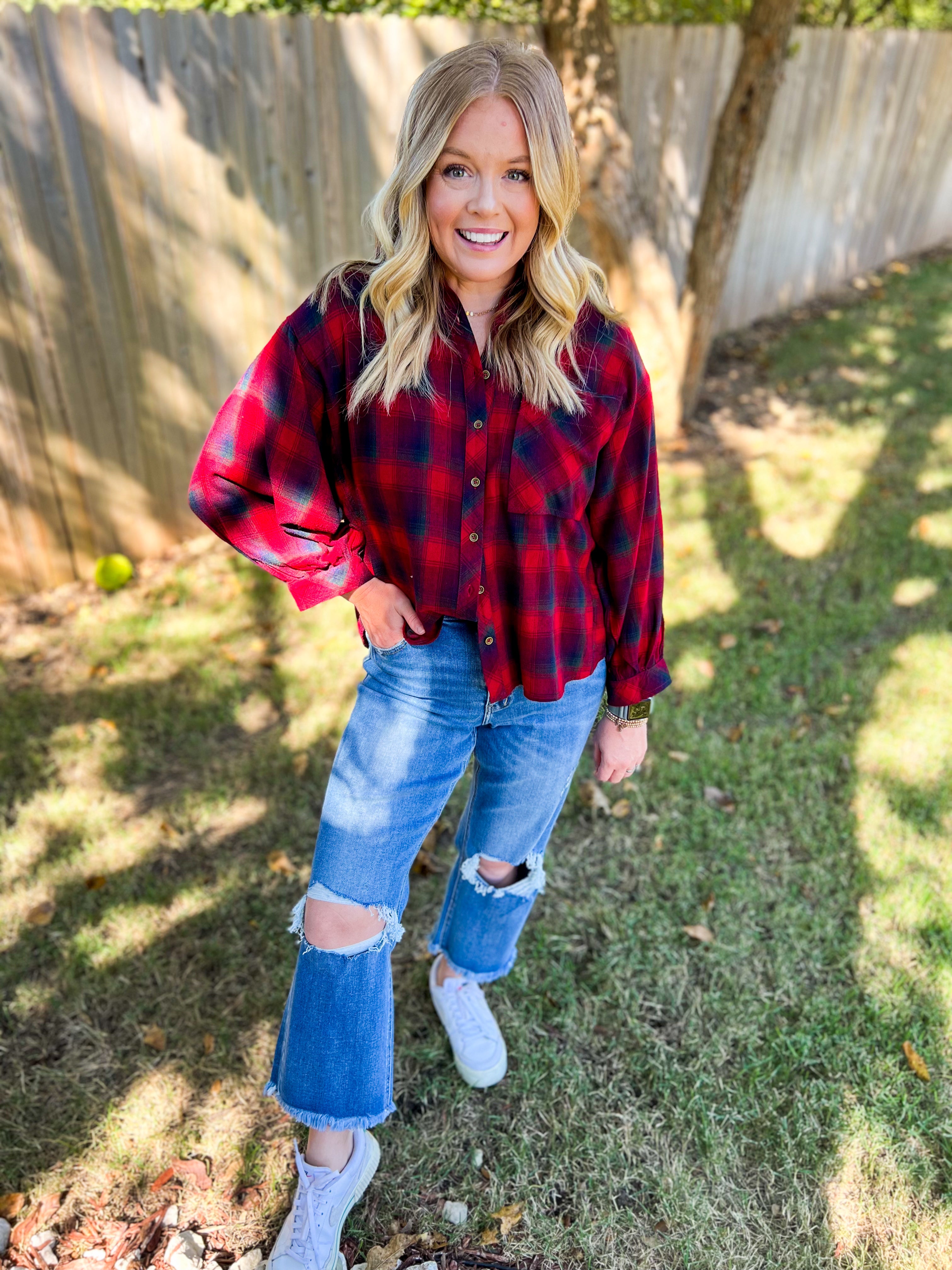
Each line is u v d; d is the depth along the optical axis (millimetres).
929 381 6156
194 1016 2252
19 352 3475
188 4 4512
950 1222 1865
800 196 7285
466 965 2045
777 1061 2170
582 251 5617
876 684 3408
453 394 1360
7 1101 2057
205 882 2605
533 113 1196
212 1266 1782
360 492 1451
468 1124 2047
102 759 3023
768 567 4090
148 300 3760
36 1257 1782
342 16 4469
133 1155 1965
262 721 3203
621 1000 2305
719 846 2744
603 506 1553
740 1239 1844
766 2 4477
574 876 2650
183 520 4246
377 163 4344
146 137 3525
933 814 2854
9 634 3615
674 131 5926
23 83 3156
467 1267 1798
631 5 6641
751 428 5535
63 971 2346
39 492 3732
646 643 1671
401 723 1520
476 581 1434
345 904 1514
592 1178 1945
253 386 1368
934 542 4297
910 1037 2209
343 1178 1747
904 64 7645
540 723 1606
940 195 9602
